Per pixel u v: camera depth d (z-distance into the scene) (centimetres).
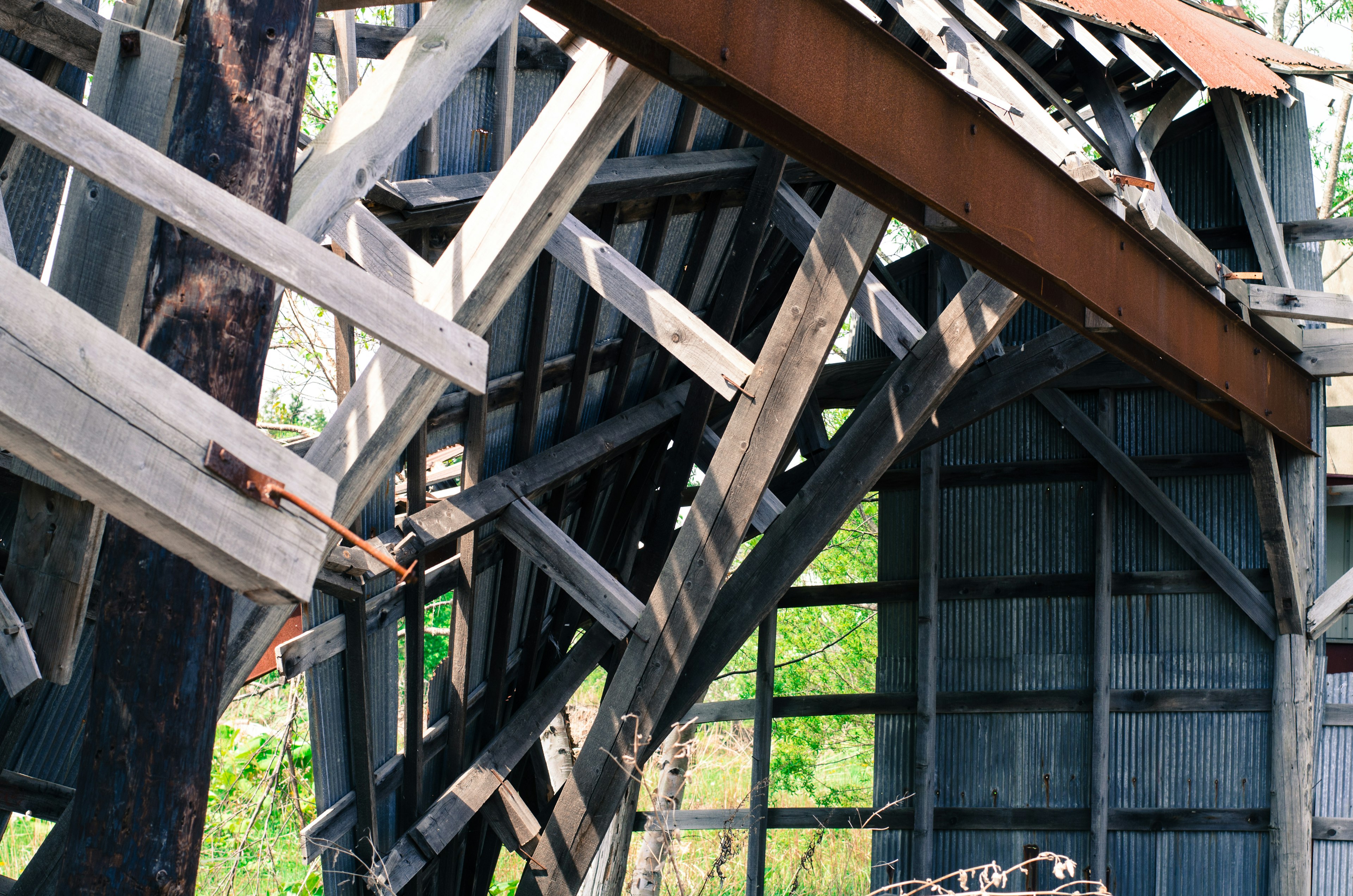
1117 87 805
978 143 412
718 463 511
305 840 464
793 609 1417
